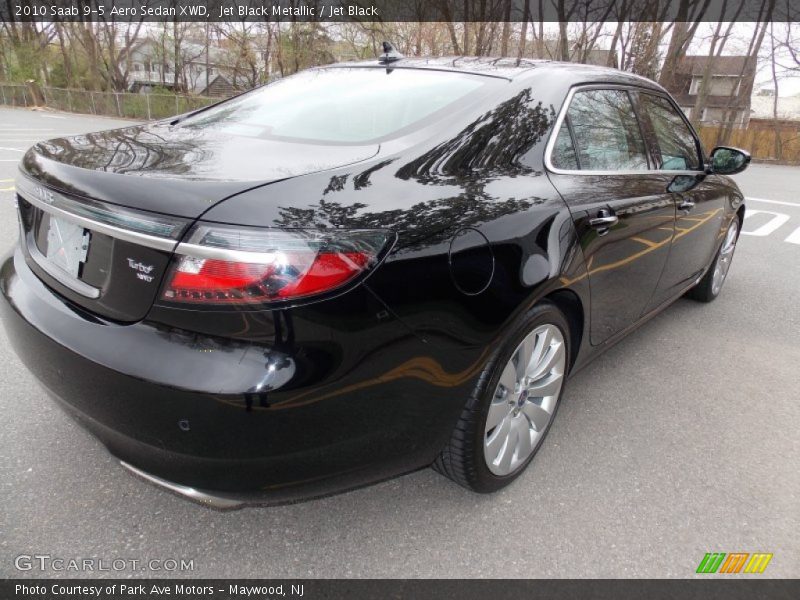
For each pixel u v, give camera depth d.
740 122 29.20
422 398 1.78
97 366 1.61
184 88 43.41
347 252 1.54
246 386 1.48
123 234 1.58
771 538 2.18
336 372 1.55
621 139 2.88
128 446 1.69
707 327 4.21
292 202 1.56
